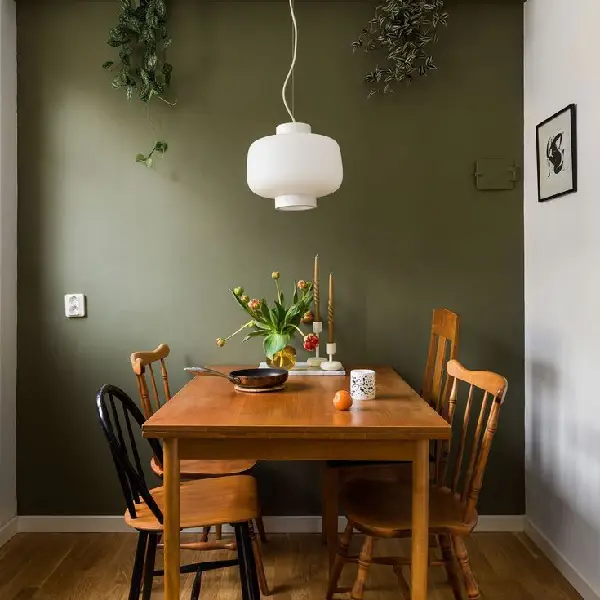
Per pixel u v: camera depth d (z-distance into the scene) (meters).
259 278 2.90
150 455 2.90
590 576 2.24
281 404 1.98
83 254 2.90
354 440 1.74
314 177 2.01
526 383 2.89
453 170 2.91
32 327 2.90
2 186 2.76
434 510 1.96
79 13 2.89
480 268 2.91
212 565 2.00
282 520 2.88
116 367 2.91
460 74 2.90
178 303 2.91
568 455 2.43
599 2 2.14
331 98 2.90
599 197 2.16
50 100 2.89
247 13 2.90
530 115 2.82
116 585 2.36
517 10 2.90
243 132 2.90
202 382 2.41
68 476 2.90
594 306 2.21
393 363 2.91
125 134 2.90
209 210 2.90
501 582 2.39
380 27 2.88
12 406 2.86
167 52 2.89
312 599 2.26
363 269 2.90
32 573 2.46
